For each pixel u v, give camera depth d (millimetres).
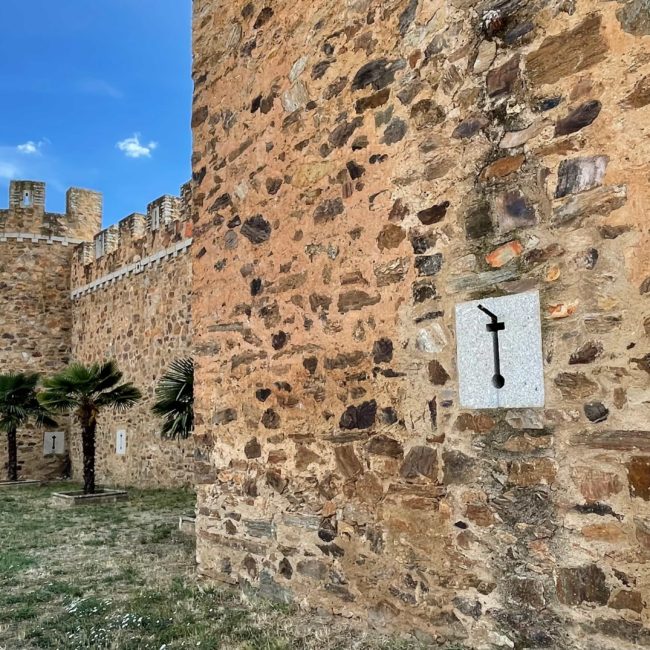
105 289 15945
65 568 5371
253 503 4410
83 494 11047
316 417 3977
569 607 2723
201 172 5246
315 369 4012
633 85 2654
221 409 4801
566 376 2801
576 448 2750
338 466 3803
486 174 3168
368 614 3537
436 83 3430
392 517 3467
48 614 4102
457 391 3217
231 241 4828
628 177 2650
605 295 2697
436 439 3295
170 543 6547
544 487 2844
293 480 4102
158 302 13578
